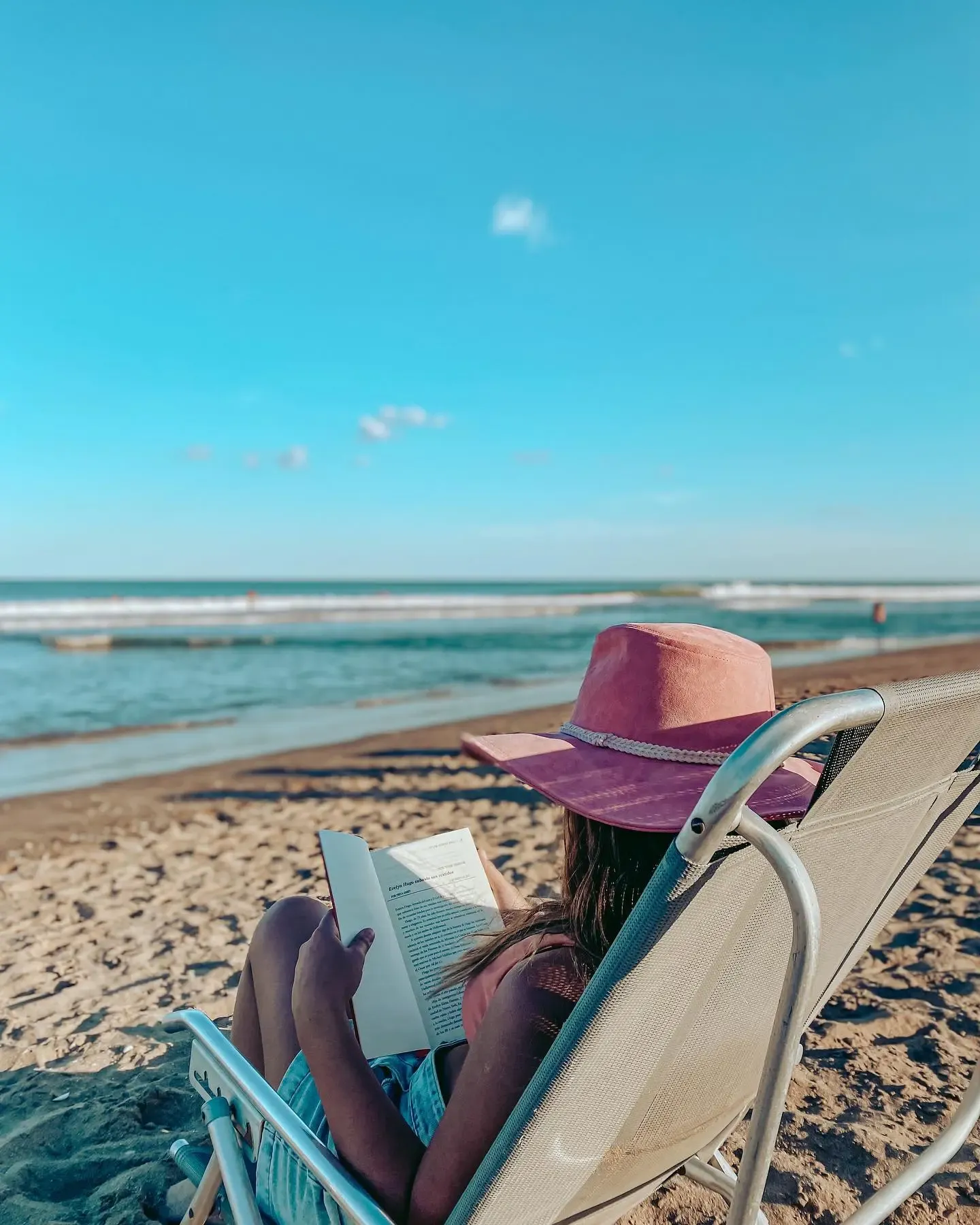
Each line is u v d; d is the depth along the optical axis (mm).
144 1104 2902
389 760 9000
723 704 1351
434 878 1981
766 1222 2070
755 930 1230
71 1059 3227
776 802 1253
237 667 19578
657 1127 1345
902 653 21484
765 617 39312
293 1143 1383
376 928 1843
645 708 1361
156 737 11172
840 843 1265
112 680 17172
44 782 8578
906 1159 2396
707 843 975
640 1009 1091
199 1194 1735
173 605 35312
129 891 5168
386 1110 1374
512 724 11477
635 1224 2201
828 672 16250
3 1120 2854
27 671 18469
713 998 1247
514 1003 1263
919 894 4375
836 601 56531
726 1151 2469
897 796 1280
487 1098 1249
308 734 11125
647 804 1243
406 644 25125
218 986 3822
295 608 38812
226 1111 1601
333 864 1858
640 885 1295
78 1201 2457
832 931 1462
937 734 1206
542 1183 1178
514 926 1463
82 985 3865
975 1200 2232
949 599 63969
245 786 8062
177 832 6535
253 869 5523
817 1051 2990
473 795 7316
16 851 6109
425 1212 1312
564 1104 1092
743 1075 1506
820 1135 2520
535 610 43219
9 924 4664
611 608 45750
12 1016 3582
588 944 1297
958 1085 2754
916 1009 3234
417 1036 1803
